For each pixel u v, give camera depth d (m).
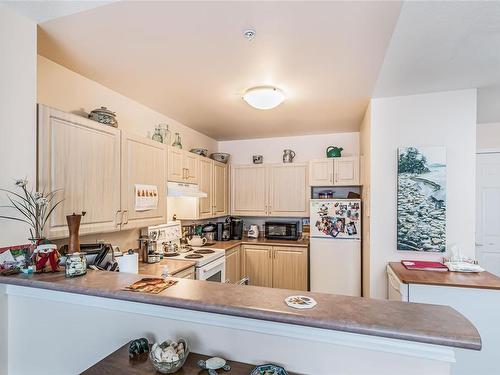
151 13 1.42
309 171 3.84
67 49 1.78
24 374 1.41
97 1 1.34
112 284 1.23
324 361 0.98
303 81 2.26
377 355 0.92
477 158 3.52
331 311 0.95
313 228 3.53
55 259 1.44
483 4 1.30
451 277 2.06
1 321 1.41
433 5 1.31
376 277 2.58
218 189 4.00
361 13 1.40
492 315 1.91
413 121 2.53
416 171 2.46
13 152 1.41
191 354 1.12
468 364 1.97
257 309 0.97
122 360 1.07
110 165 2.01
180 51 1.81
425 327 0.83
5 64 1.38
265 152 4.45
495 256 3.43
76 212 1.74
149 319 1.20
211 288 1.19
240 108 2.97
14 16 1.42
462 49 1.72
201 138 4.11
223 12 1.41
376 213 2.59
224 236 4.07
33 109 1.50
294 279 3.70
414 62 1.90
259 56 1.87
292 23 1.49
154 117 3.03
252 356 1.06
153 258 2.59
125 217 2.14
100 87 2.34
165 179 2.68
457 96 2.43
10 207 1.39
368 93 2.51
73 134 1.73
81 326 1.31
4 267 1.36
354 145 4.04
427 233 2.43
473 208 2.38
